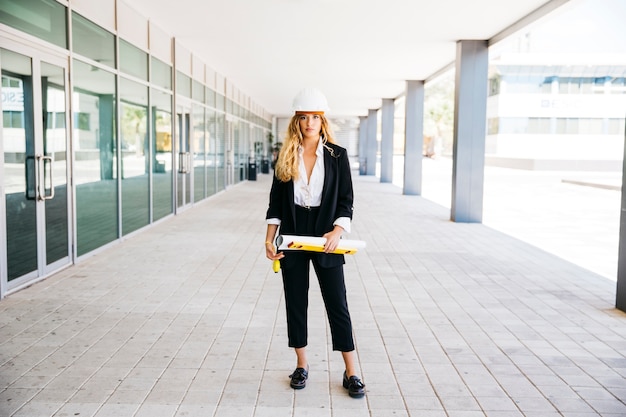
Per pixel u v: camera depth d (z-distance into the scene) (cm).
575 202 1555
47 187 588
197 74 1309
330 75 1587
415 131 1645
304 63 1373
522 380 343
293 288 322
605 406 310
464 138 1066
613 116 3503
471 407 307
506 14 857
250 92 2169
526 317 471
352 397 316
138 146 895
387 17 884
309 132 309
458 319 464
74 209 651
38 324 438
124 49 820
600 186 2045
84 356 373
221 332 424
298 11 852
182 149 1191
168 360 368
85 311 473
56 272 611
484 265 680
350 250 304
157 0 809
